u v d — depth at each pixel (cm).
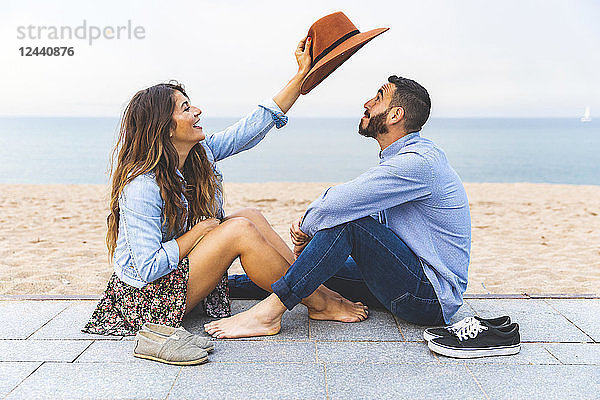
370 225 311
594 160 3008
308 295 313
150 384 265
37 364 284
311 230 318
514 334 299
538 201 1116
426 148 317
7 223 811
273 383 266
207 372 277
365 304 365
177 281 309
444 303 316
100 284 460
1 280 471
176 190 314
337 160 2919
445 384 266
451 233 321
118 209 317
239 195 1181
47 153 3145
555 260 582
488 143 4347
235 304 371
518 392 259
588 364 288
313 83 357
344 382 268
